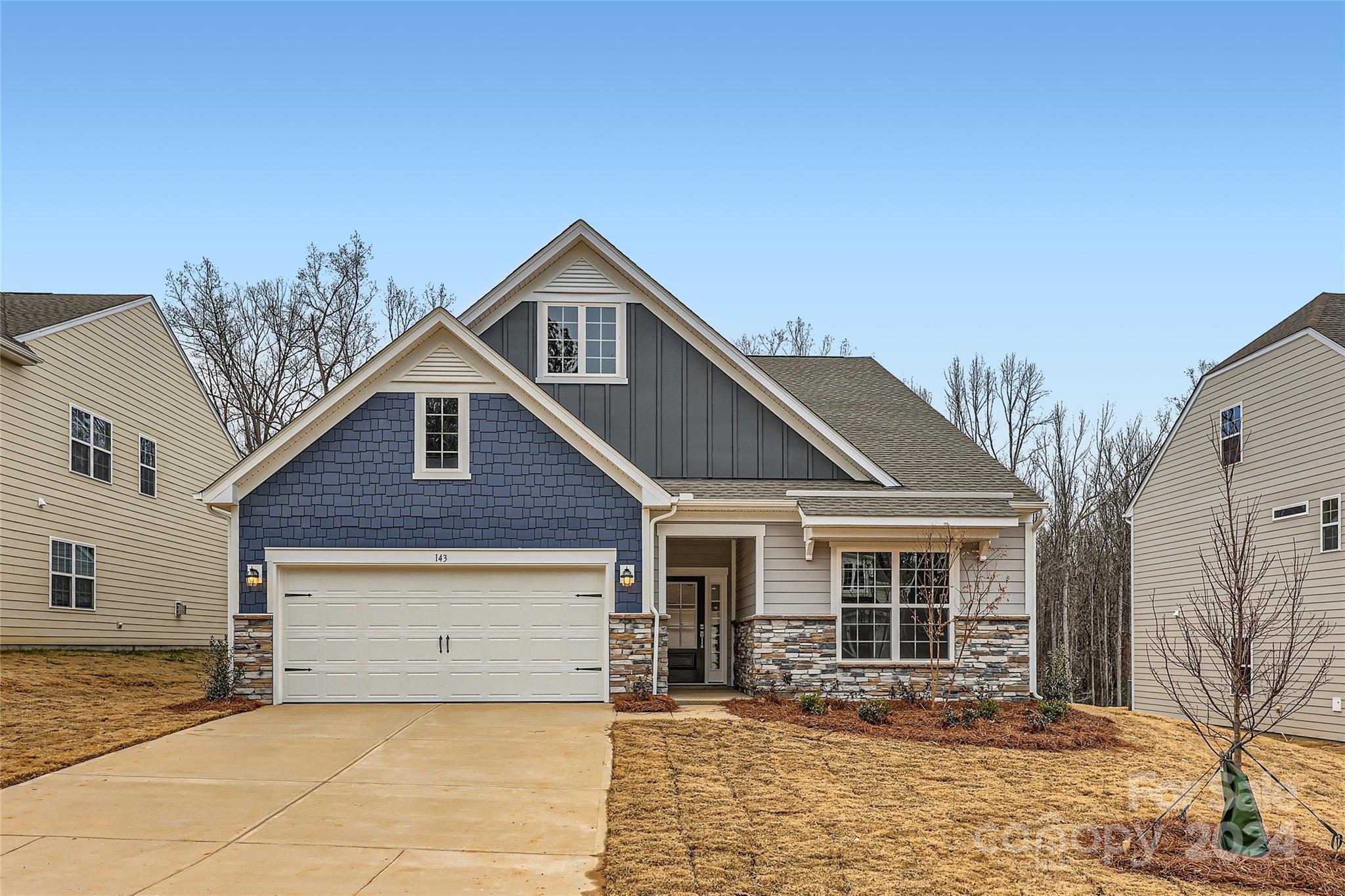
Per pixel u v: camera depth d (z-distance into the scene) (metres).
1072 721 16.28
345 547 17.16
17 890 8.43
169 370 27.58
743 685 19.38
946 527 17.88
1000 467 20.27
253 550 17.09
